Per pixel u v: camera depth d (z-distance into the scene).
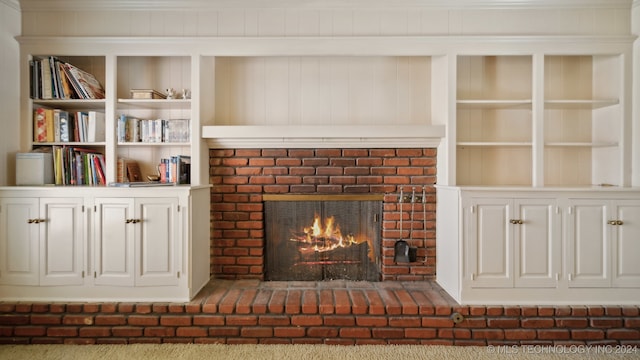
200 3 2.44
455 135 2.43
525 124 2.71
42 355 1.99
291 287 2.45
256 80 2.73
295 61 2.72
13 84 2.38
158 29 2.46
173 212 2.18
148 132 2.57
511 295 2.14
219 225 2.64
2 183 2.33
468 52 2.43
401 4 2.45
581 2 2.41
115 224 2.17
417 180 2.61
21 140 2.42
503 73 2.71
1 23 2.31
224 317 2.12
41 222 2.18
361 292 2.33
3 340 2.11
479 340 2.09
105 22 2.46
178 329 2.12
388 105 2.73
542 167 2.44
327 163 2.63
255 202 2.64
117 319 2.11
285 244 2.66
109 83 2.45
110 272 2.17
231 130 2.49
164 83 2.71
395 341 2.10
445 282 2.40
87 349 2.05
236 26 2.47
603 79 2.60
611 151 2.53
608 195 2.13
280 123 2.73
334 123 2.72
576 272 2.14
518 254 2.14
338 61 2.72
